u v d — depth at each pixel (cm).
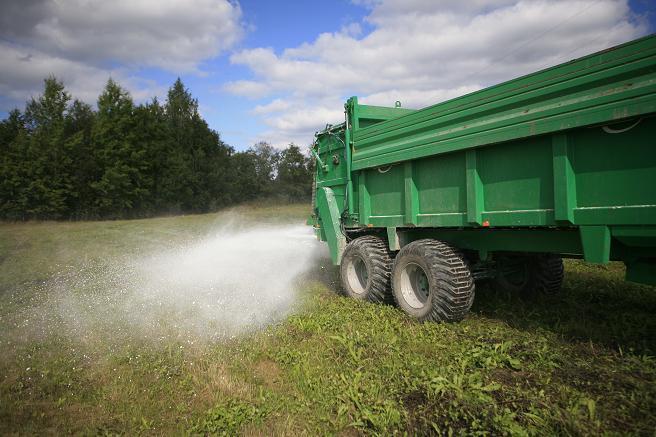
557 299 623
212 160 5753
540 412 309
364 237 697
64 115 4603
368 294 655
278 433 308
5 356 471
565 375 369
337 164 788
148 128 4772
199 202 5134
